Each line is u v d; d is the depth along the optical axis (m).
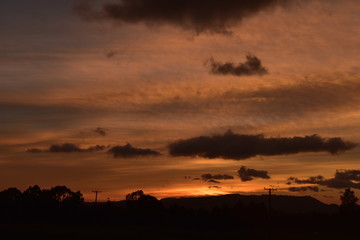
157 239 77.31
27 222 138.38
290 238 85.31
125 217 141.12
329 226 118.75
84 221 143.00
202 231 105.88
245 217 131.75
